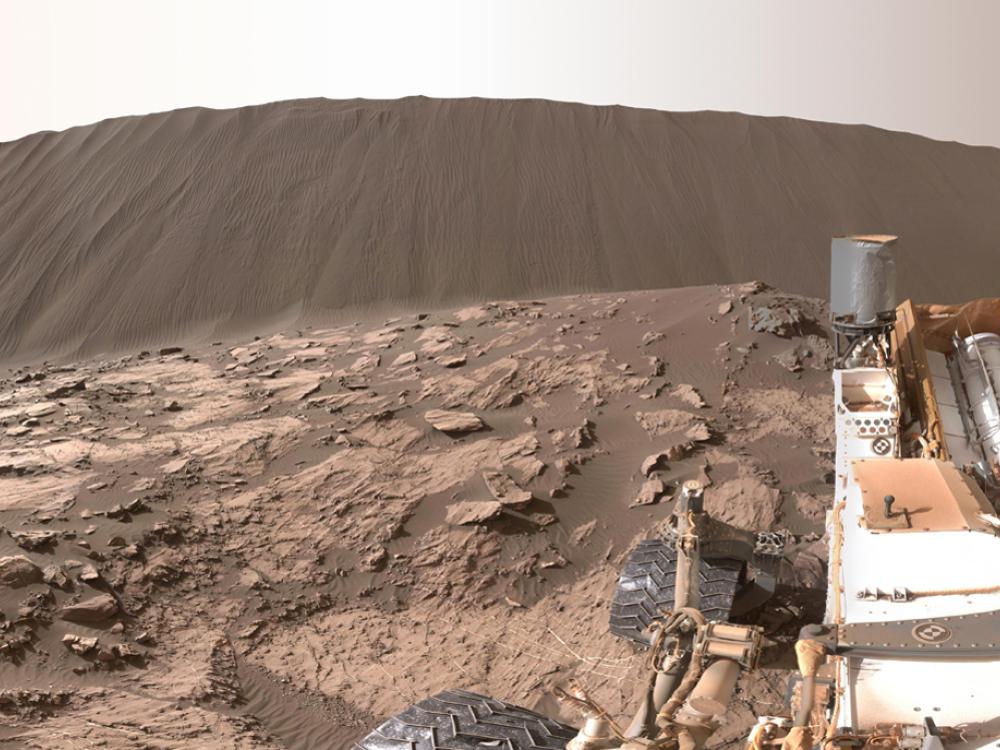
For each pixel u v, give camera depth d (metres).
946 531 3.71
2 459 13.91
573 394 14.80
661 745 2.73
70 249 43.62
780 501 11.29
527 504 11.91
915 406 5.83
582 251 44.56
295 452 13.80
